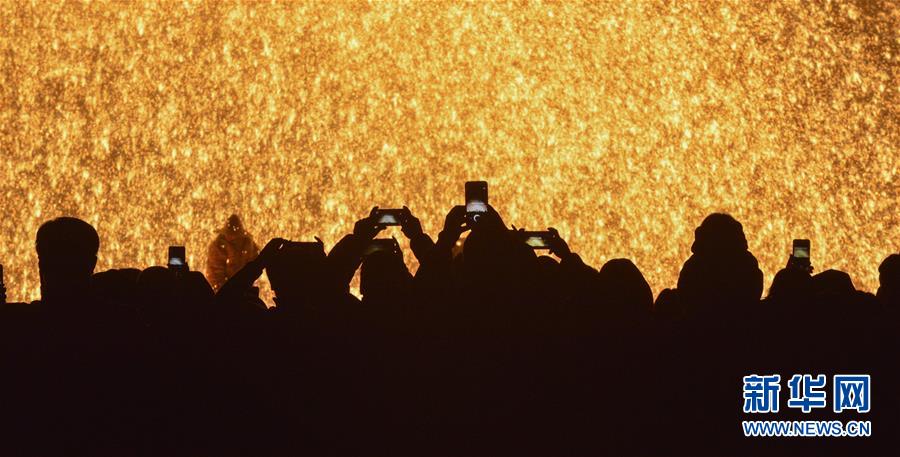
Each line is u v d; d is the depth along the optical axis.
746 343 12.59
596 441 12.46
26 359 11.90
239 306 12.65
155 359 12.13
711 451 12.43
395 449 12.44
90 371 11.95
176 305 12.88
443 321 12.75
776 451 12.49
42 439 11.84
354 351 12.56
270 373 12.39
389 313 12.90
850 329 12.67
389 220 15.03
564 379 12.52
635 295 13.30
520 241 13.09
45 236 11.99
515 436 12.46
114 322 12.14
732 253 12.92
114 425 11.97
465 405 12.50
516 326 12.68
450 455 12.46
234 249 27.02
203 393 12.23
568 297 13.62
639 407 12.49
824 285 14.69
